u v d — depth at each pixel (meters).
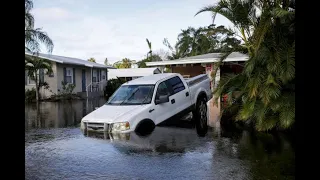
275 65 7.41
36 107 17.23
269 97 7.50
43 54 23.56
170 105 9.08
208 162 5.21
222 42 9.74
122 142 6.86
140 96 8.82
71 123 10.88
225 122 9.80
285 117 7.32
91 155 5.85
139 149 6.22
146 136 7.50
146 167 4.98
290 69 7.18
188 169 4.83
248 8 8.69
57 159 5.63
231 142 6.80
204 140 7.04
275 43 7.85
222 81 9.55
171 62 19.19
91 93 26.83
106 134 7.80
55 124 10.63
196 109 10.49
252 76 8.15
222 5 8.88
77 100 22.70
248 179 4.32
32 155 5.98
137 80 9.67
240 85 9.11
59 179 4.52
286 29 7.95
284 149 6.04
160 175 4.57
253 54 8.65
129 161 5.36
